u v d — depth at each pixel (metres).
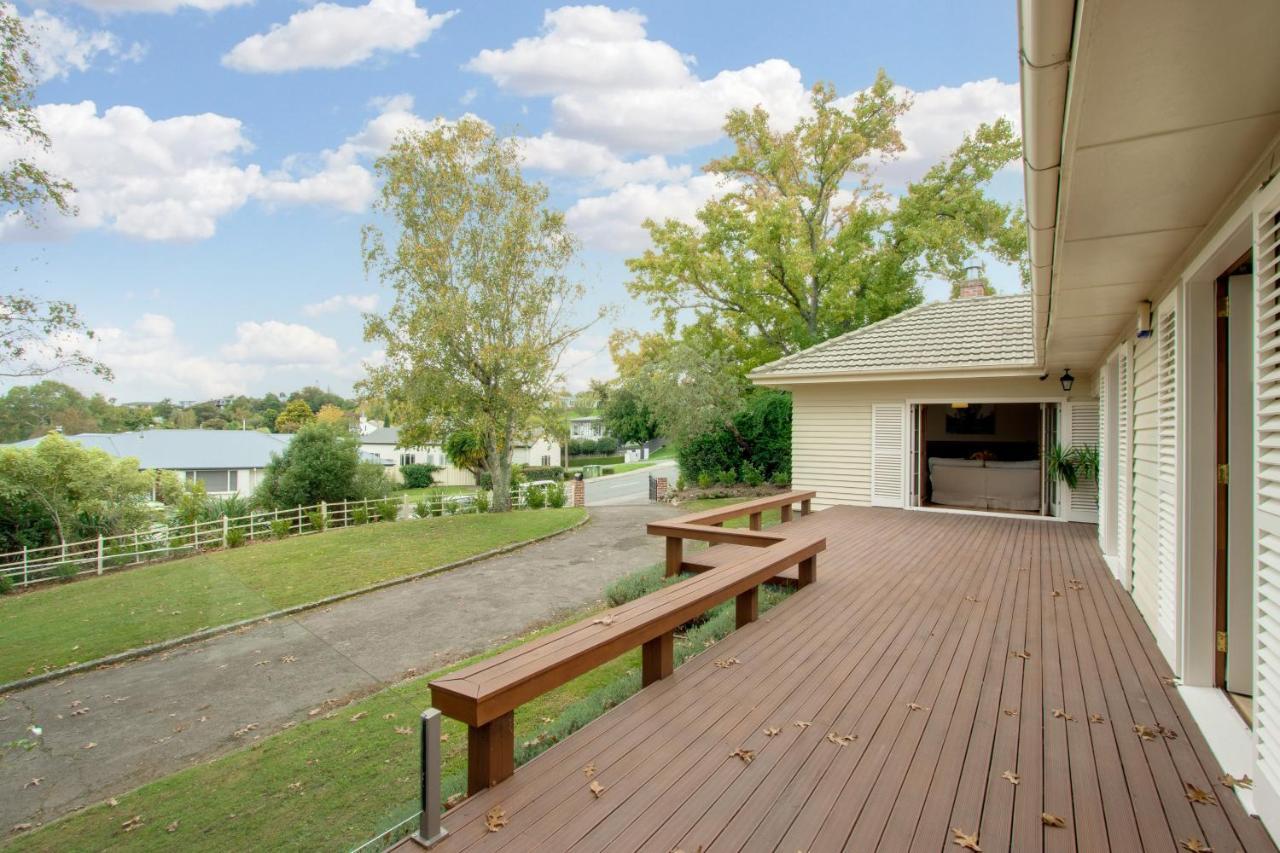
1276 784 2.19
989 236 23.20
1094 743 2.93
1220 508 3.50
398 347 15.66
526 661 2.77
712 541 6.48
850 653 4.13
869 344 12.60
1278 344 2.29
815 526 9.48
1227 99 1.84
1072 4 1.46
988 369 10.12
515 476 25.91
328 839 2.32
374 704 3.38
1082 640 4.39
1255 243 2.37
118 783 2.28
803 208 23.97
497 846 2.17
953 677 3.73
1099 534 8.11
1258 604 2.41
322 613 7.89
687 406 18.77
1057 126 2.05
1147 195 2.62
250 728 2.84
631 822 2.31
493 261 16.53
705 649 4.39
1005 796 2.50
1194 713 3.19
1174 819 2.35
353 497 20.91
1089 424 9.96
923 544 8.00
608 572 10.18
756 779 2.61
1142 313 4.63
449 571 10.43
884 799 2.47
